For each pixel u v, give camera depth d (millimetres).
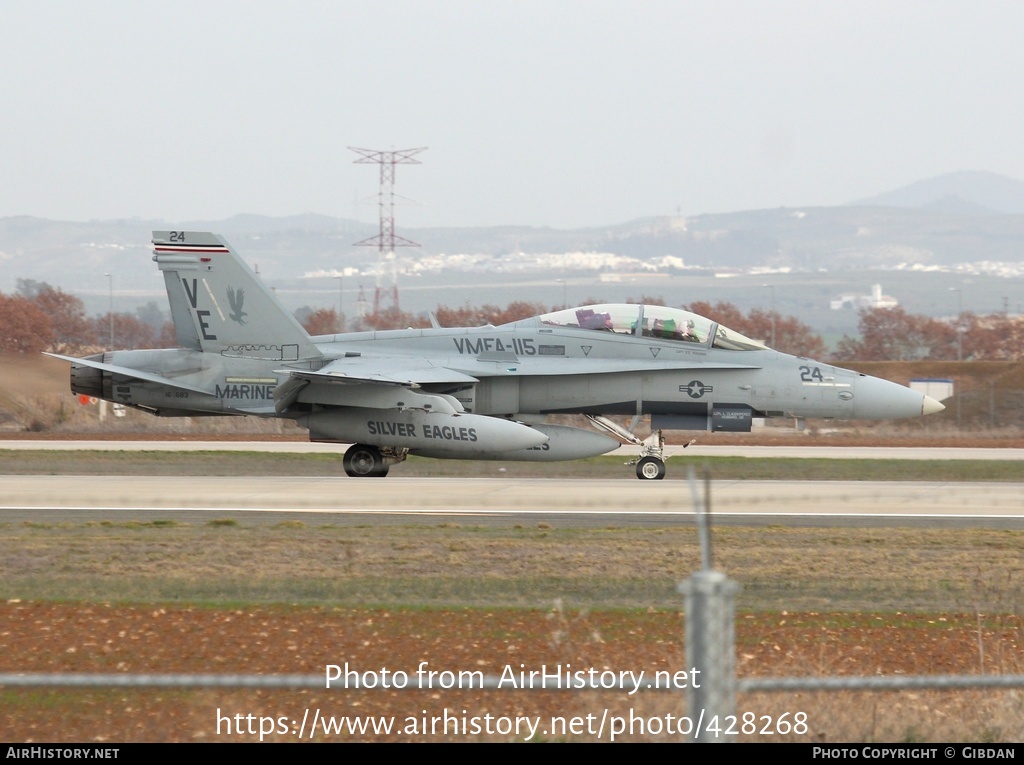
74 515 75250
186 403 104188
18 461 106938
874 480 100562
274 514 76000
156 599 50438
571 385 103688
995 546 65125
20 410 161625
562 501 83562
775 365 103438
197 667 40812
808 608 50281
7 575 55188
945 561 60688
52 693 37719
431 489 90500
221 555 60281
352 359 102875
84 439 138875
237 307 103500
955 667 41969
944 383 194750
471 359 103812
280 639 44125
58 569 56656
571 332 104438
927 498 86938
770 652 43312
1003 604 51562
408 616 47500
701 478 100938
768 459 114750
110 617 46938
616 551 62406
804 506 82250
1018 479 101125
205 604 49031
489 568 57781
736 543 65312
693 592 24578
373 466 101125
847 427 175750
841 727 34750
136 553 60625
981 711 36312
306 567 57531
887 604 51281
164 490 88875
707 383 103062
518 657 42062
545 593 52500
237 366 103125
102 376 104750
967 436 164125
